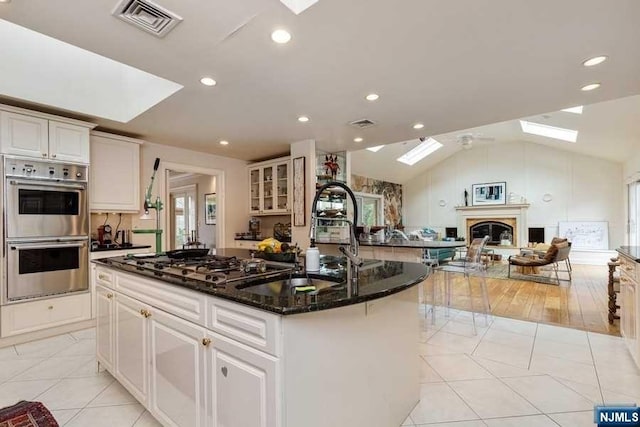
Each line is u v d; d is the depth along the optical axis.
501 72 2.48
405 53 2.19
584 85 2.72
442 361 2.64
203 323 1.47
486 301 3.80
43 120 3.19
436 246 3.85
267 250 2.23
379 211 10.27
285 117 3.53
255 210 5.72
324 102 3.08
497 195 9.56
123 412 1.96
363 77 2.55
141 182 4.47
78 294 3.39
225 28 1.88
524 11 1.75
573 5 1.70
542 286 5.51
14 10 1.71
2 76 2.90
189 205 7.86
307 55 2.21
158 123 3.72
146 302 1.87
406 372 1.88
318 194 2.00
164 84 3.00
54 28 1.88
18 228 3.02
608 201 7.95
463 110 3.32
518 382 2.29
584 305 4.31
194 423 1.51
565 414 1.91
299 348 1.20
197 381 1.50
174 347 1.64
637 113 4.49
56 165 3.27
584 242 8.16
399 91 2.83
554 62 2.32
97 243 3.91
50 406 2.02
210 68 2.38
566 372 2.44
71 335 3.26
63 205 3.31
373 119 3.60
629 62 2.32
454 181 10.37
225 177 5.61
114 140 3.93
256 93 2.86
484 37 2.00
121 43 2.04
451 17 1.79
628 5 1.70
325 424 1.30
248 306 1.25
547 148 8.80
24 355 2.79
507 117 3.55
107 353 2.32
